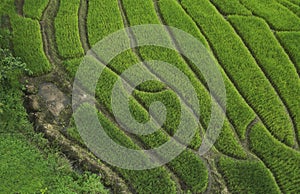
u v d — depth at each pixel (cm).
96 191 1427
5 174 1441
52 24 1938
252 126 1623
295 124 1645
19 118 1586
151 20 1959
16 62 1588
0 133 1540
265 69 1806
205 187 1471
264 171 1493
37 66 1747
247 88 1739
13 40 1834
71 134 1569
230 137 1585
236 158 1545
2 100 1619
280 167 1512
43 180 1442
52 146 1532
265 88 1739
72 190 1425
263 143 1572
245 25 1967
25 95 1667
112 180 1466
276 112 1667
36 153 1505
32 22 1909
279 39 1927
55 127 1591
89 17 1959
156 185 1463
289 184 1473
